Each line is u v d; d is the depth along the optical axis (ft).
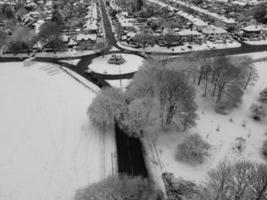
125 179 124.16
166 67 218.38
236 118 204.03
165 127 185.68
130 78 275.39
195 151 155.12
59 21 468.34
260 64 306.76
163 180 142.51
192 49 363.15
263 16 531.91
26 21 516.73
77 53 351.25
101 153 165.78
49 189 140.87
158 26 474.08
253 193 102.17
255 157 161.68
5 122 202.59
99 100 190.39
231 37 420.77
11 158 164.76
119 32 433.89
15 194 138.62
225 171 116.67
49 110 217.56
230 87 213.25
